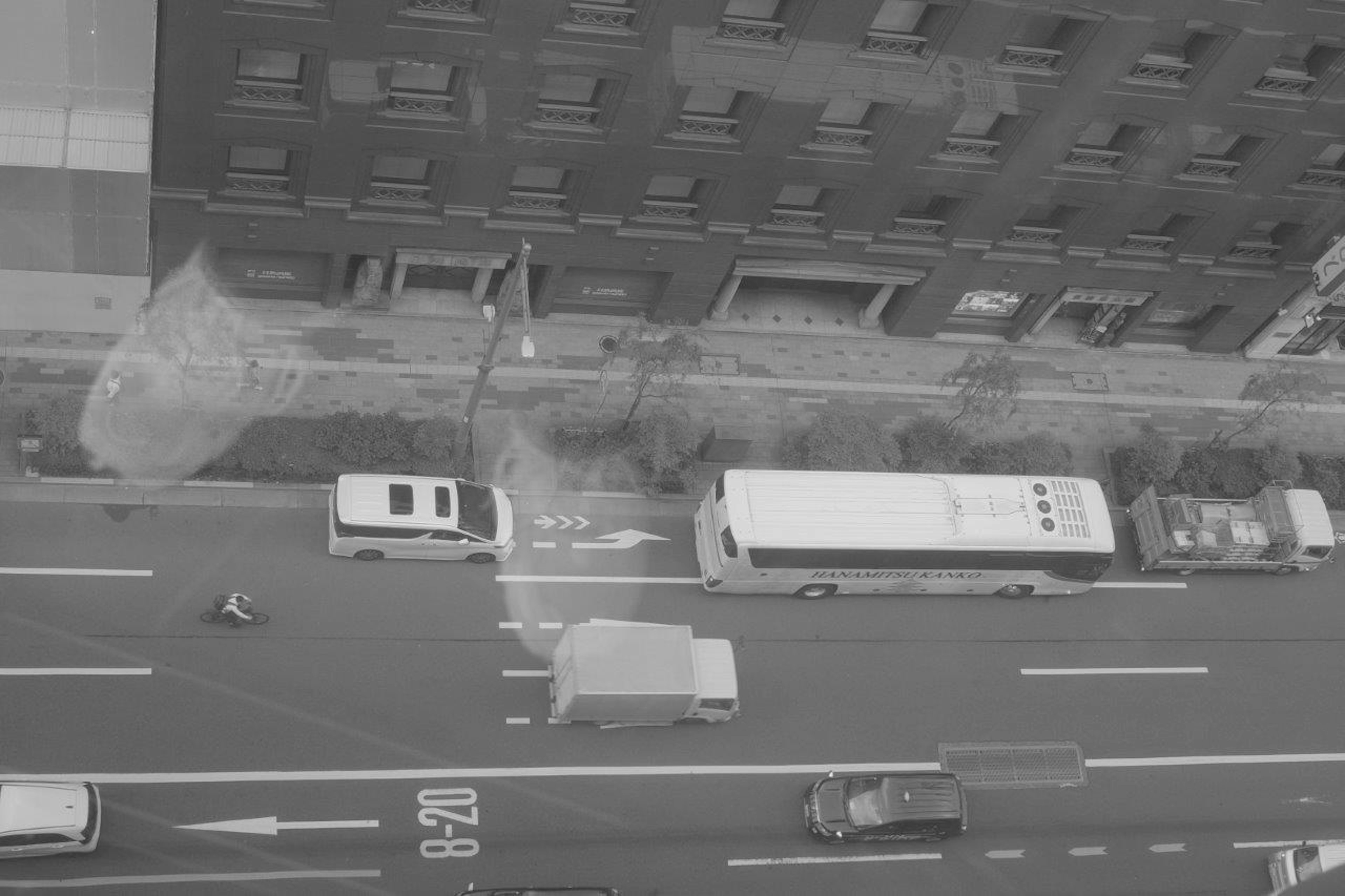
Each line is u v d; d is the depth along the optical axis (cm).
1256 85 5362
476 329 5847
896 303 6250
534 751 4931
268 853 4566
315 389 5544
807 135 5275
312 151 5056
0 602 4825
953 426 5972
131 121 4809
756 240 5706
